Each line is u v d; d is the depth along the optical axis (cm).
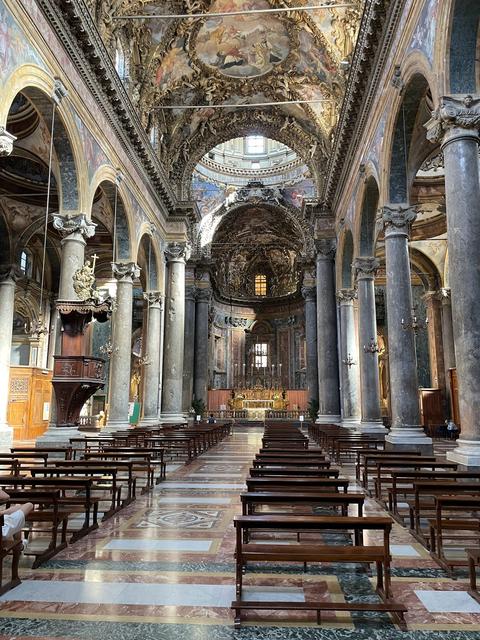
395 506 684
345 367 1978
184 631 343
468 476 612
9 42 877
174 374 2133
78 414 1154
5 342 1814
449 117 779
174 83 1948
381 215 1205
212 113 2234
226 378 4344
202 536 588
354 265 1633
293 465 738
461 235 765
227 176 3553
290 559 358
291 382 4325
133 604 390
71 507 713
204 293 3466
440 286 2578
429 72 880
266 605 348
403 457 782
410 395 1120
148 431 1457
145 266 2088
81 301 1096
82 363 1084
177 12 1625
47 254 2391
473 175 776
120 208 1628
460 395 757
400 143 1162
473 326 745
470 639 333
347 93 1428
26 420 1945
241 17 1723
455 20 779
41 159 1459
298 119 2236
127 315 1645
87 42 1141
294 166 3447
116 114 1442
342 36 1612
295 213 3438
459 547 548
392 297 1169
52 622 356
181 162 2286
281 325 4531
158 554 517
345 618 366
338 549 369
